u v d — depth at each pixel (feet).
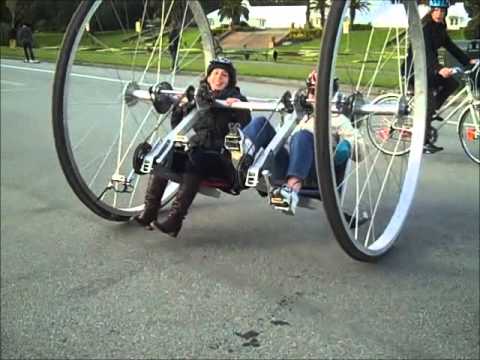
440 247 14.34
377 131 18.51
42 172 20.99
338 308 11.48
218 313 11.34
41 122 30.48
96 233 15.28
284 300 11.80
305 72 46.55
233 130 12.51
